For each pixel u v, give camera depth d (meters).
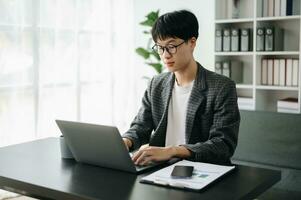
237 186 1.20
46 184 1.23
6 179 1.31
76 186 1.21
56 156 1.58
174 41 1.56
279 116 3.07
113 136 1.29
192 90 1.66
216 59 3.94
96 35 4.23
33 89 3.56
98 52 4.27
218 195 1.12
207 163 1.42
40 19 3.57
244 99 3.85
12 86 3.38
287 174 2.75
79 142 1.41
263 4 3.68
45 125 3.71
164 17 1.57
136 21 4.79
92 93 4.25
